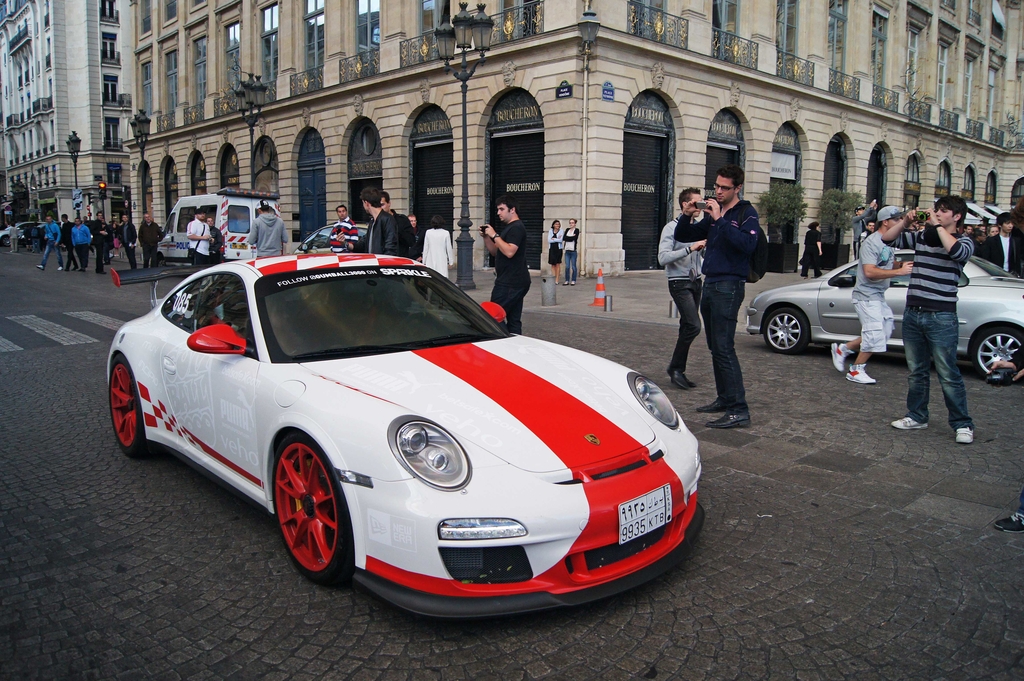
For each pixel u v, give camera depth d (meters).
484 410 3.06
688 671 2.60
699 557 3.50
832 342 8.88
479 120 22.34
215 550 3.57
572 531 2.74
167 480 4.56
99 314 12.44
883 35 31.75
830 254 25.62
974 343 7.73
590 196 20.11
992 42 41.97
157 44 41.00
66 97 61.22
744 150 24.72
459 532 2.66
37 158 66.81
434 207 24.62
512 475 2.77
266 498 3.46
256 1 32.50
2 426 5.77
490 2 21.88
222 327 3.70
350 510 2.90
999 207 41.81
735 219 5.66
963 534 3.79
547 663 2.64
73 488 4.43
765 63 24.66
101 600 3.11
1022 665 2.64
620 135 20.56
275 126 31.14
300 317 3.80
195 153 38.28
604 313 13.05
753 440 5.45
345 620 2.93
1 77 76.31
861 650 2.74
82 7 58.69
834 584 3.24
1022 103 45.91
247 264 4.25
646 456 3.08
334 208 28.23
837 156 29.77
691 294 7.04
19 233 45.53
